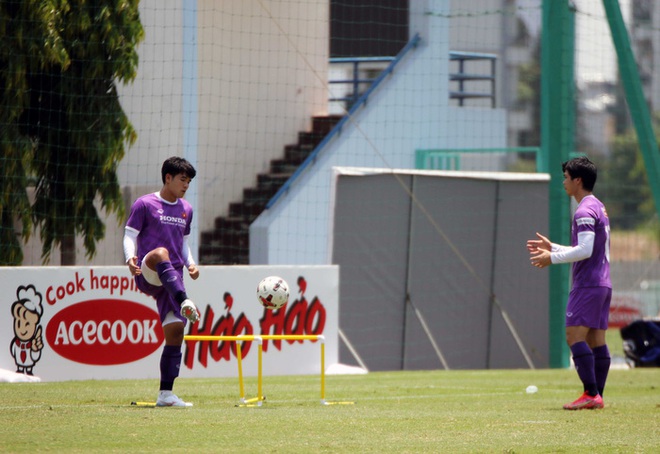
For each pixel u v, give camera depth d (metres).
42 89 54.72
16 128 52.91
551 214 62.81
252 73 78.81
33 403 31.19
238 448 21.20
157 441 22.08
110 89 55.94
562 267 63.62
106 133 55.66
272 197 78.00
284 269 49.06
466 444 22.42
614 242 122.19
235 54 77.62
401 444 22.28
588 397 30.97
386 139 80.56
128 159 63.88
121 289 44.22
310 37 79.44
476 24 94.88
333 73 88.25
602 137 124.31
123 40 54.94
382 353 59.50
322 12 82.88
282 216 74.94
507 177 63.22
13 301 41.62
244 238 76.19
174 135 64.25
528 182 63.75
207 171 76.19
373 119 79.94
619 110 122.94
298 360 49.44
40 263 60.88
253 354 48.06
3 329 41.34
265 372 48.25
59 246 56.47
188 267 30.17
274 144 81.00
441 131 83.75
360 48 86.31
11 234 53.25
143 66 62.94
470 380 47.62
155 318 45.03
